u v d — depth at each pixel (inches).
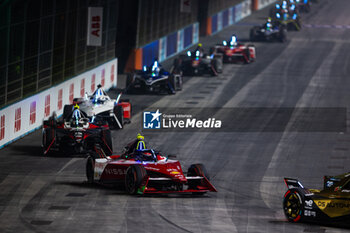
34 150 3299.7
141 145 2516.0
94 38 4628.4
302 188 2053.4
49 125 3253.0
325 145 3548.2
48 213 2153.1
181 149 3385.8
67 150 3260.3
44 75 3966.5
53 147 3161.9
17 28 3580.2
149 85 4970.5
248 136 3740.2
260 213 2204.7
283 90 5374.0
